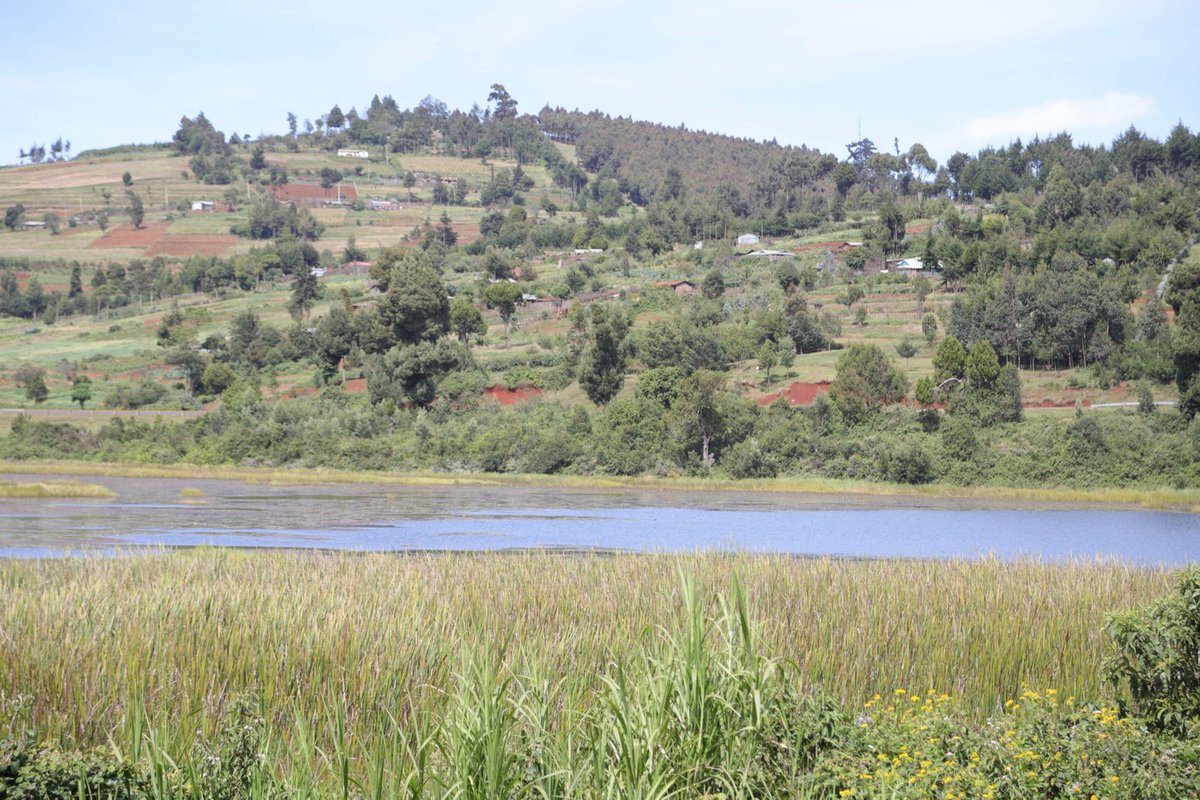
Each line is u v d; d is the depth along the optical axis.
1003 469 70.50
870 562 22.78
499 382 94.88
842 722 9.39
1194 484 67.69
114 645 11.32
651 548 35.84
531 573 19.86
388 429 84.50
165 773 7.95
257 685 10.58
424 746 7.90
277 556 23.78
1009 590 18.30
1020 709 11.23
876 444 73.75
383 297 106.69
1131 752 8.88
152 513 45.06
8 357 126.81
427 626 13.10
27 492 53.06
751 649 9.32
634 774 8.15
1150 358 84.38
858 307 114.12
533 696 8.91
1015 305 92.38
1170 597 10.83
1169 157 186.00
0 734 9.23
